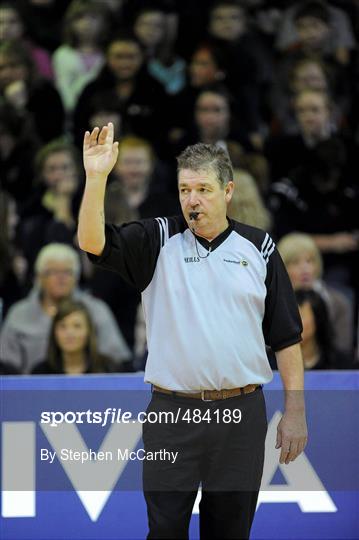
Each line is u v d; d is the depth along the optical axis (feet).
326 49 88.33
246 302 35.53
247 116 83.46
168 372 35.68
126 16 90.43
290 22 90.22
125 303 65.51
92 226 34.14
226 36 86.63
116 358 59.16
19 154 77.10
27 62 83.05
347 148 73.61
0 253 66.08
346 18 90.38
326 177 72.13
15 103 82.89
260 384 36.73
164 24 87.66
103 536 44.06
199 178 35.17
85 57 87.10
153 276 36.04
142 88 79.97
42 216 71.41
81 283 67.36
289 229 71.92
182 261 35.68
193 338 35.37
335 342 57.52
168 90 84.23
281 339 36.40
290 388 36.42
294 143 75.31
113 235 35.19
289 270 60.03
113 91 80.28
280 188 72.33
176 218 36.78
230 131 77.82
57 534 44.06
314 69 81.35
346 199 72.23
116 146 34.50
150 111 79.20
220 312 35.42
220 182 35.45
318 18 86.79
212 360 35.35
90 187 34.12
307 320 53.31
